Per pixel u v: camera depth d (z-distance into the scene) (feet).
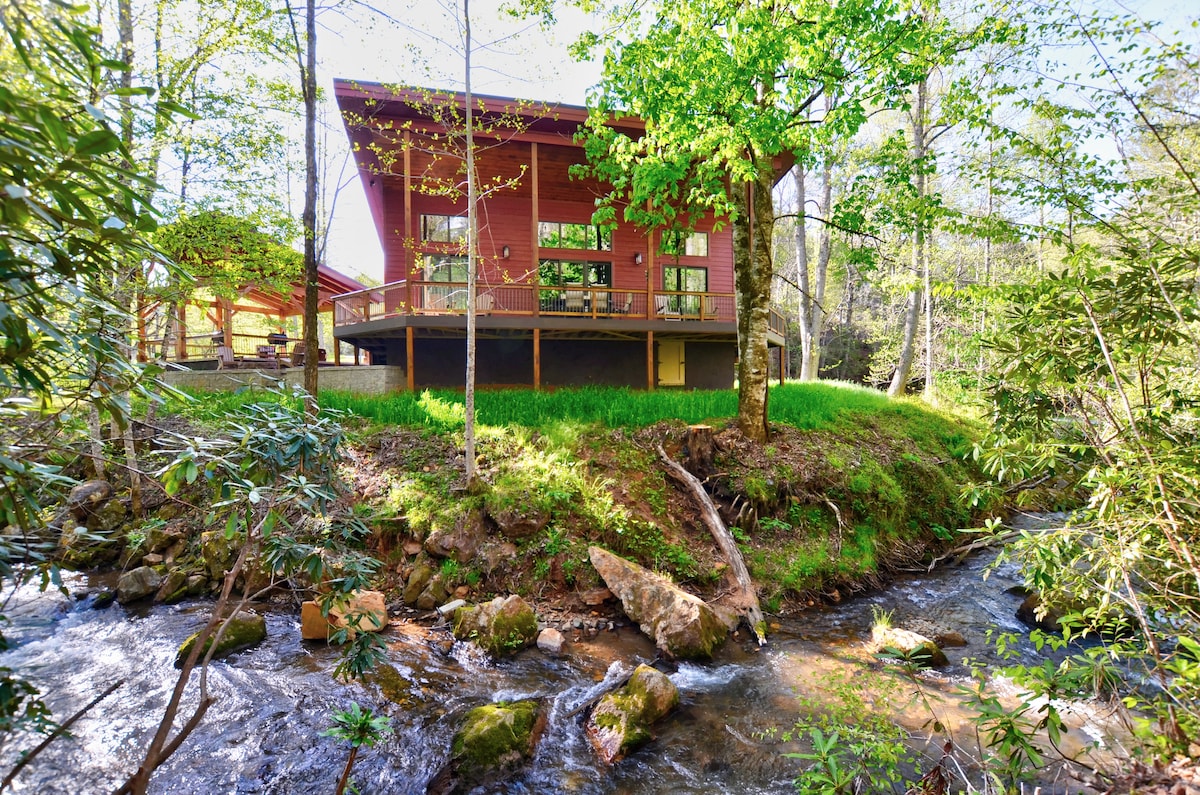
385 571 22.68
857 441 35.86
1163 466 6.46
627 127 46.83
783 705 15.51
